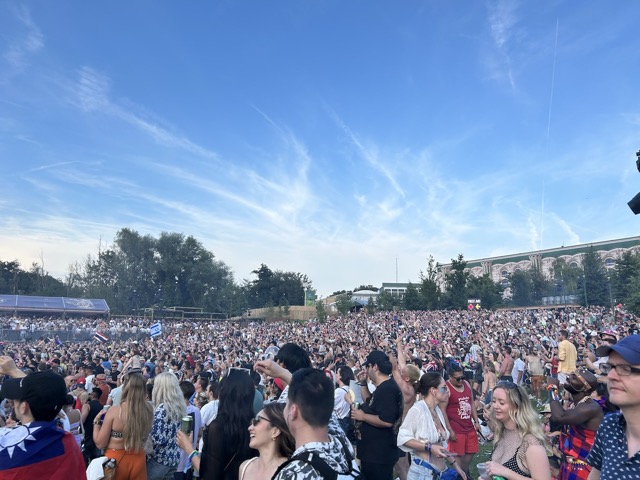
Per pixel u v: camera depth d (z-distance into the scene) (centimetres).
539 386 1667
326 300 10681
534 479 390
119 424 493
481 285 8000
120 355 2550
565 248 10700
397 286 11700
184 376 1631
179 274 10006
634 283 4316
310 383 275
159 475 554
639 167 513
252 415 411
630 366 267
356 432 609
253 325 6944
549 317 5003
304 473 250
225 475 393
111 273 10312
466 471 708
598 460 301
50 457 322
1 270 10112
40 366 1432
